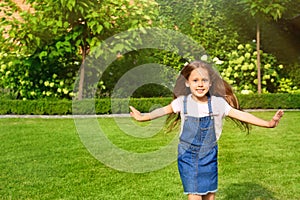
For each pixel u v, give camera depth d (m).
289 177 3.88
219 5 9.86
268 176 3.92
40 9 7.95
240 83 9.39
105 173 4.05
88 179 3.86
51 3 7.70
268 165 4.31
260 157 4.66
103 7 7.93
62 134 5.96
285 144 5.33
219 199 3.29
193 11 9.77
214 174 2.48
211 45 9.65
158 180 3.82
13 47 8.43
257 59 9.12
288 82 9.70
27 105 7.97
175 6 9.76
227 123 6.50
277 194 3.40
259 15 8.90
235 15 9.84
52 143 5.37
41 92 8.68
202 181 2.44
